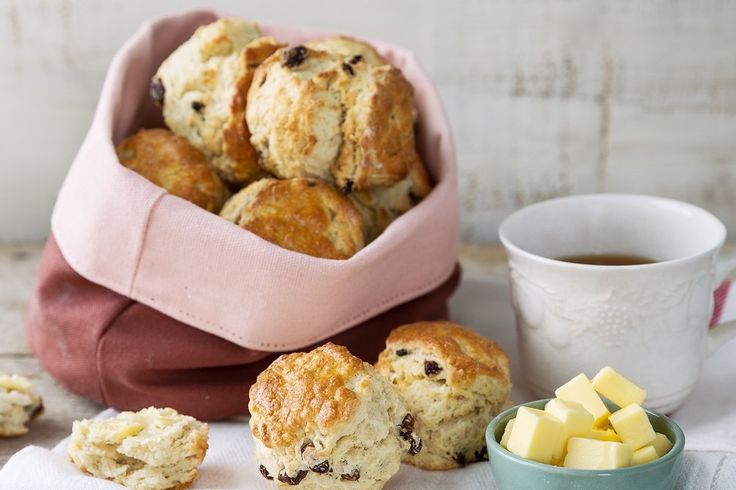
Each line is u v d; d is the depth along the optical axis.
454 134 0.99
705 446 0.68
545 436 0.64
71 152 0.99
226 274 0.72
